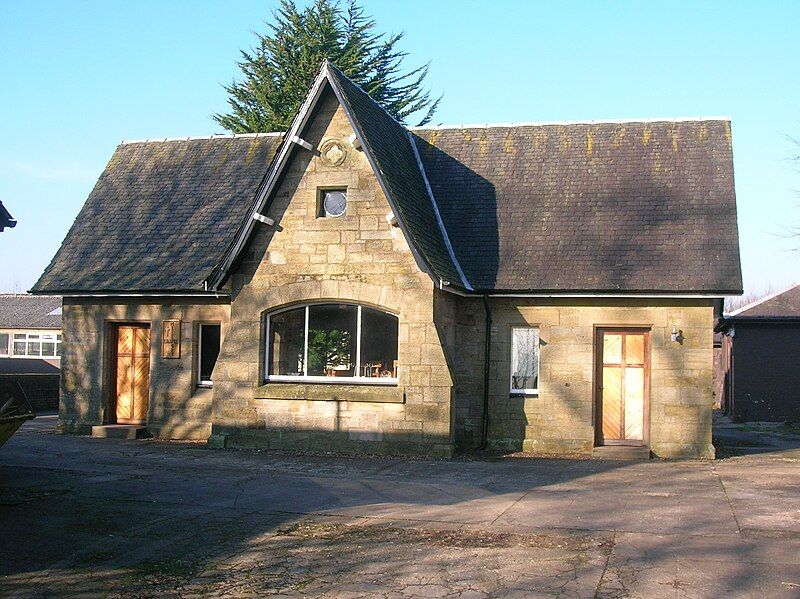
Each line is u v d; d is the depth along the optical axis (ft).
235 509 40.73
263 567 31.68
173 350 67.31
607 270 59.93
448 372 56.65
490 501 42.29
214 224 70.28
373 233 58.29
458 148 71.72
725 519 37.24
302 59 125.08
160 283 65.98
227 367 60.80
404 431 57.26
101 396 69.26
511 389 62.18
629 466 54.24
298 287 59.57
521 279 60.85
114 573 31.17
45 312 179.22
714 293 57.00
